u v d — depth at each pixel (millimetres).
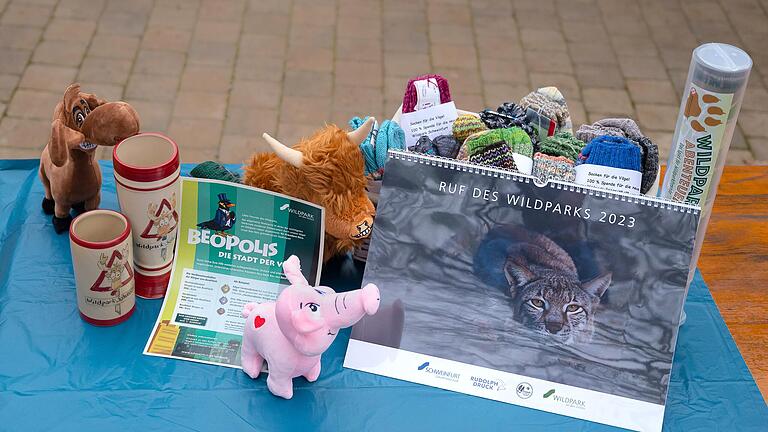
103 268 1243
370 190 1394
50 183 1481
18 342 1286
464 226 1296
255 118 3137
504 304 1289
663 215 1250
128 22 3572
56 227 1508
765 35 3865
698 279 1544
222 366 1278
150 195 1273
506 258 1287
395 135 1400
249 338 1217
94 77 3250
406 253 1312
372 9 3844
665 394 1247
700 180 1310
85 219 1279
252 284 1367
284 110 3191
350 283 1455
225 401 1226
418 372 1286
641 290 1258
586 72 3561
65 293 1388
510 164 1375
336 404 1238
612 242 1260
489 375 1275
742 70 1206
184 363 1277
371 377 1284
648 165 1438
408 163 1305
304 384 1262
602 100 3416
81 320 1336
